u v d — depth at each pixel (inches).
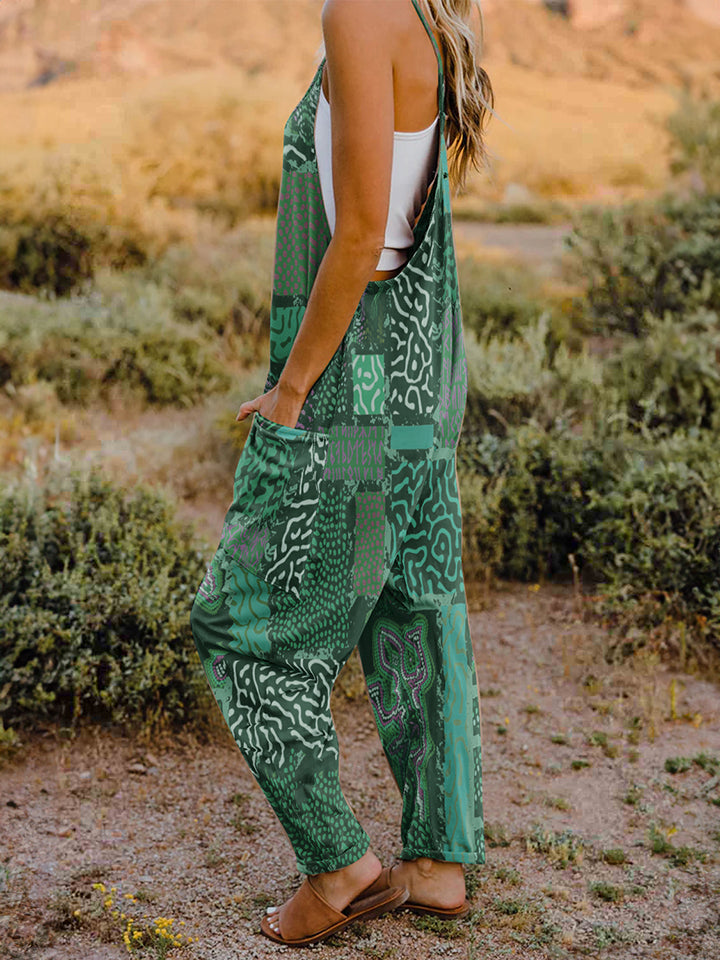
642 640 127.6
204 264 314.8
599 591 145.8
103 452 187.9
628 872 82.7
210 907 76.6
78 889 78.1
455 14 65.1
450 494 69.9
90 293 280.1
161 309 253.0
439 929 73.4
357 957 70.2
